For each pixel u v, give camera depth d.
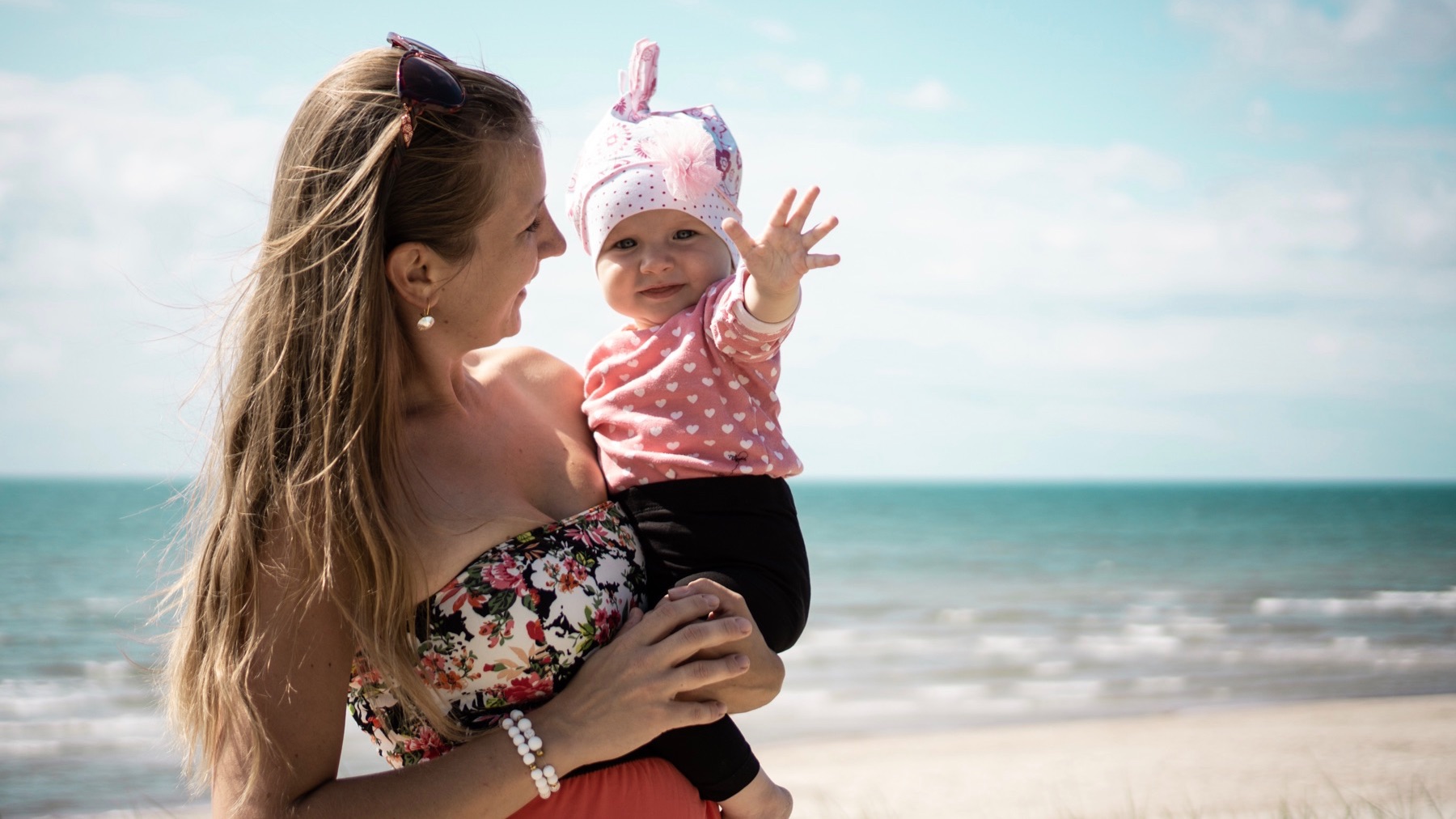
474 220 1.80
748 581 2.14
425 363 1.92
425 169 1.75
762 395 2.34
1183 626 22.61
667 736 1.95
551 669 1.78
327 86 1.80
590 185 2.60
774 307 2.18
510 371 2.31
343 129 1.75
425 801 1.58
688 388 2.27
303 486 1.63
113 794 10.22
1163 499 109.88
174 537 1.91
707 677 1.75
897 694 15.53
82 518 52.69
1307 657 18.28
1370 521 64.44
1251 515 73.94
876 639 21.20
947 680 16.64
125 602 24.73
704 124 2.67
